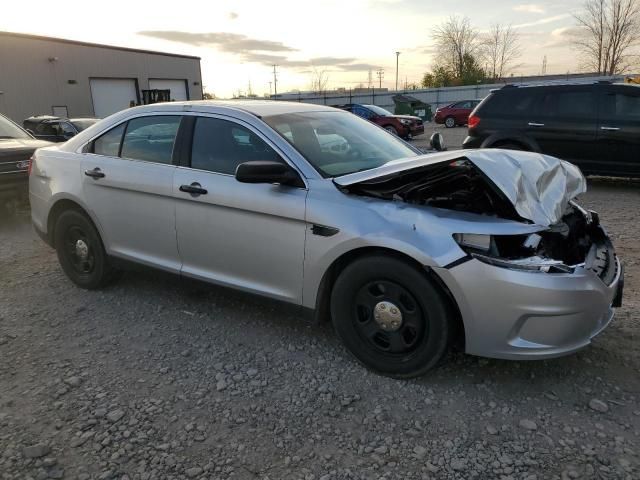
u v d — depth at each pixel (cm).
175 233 391
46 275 514
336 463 254
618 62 4753
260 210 342
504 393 306
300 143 358
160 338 381
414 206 309
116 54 3275
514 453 258
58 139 1138
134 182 405
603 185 967
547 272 276
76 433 276
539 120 902
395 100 3500
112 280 472
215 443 269
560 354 283
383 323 314
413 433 274
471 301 282
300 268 335
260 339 377
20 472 249
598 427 275
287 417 288
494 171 290
